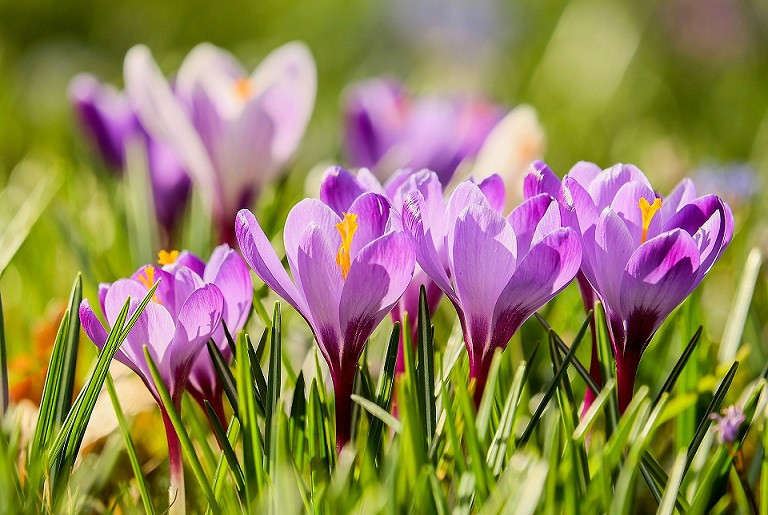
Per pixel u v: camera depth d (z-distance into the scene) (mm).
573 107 2910
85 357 1210
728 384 1086
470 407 1046
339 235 1062
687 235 1053
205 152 1231
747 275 1157
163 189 1311
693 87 3311
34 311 1274
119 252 1393
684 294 1063
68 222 1260
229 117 1229
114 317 1081
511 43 3725
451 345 1114
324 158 2178
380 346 1203
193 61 1271
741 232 1550
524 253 1064
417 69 3348
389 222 1063
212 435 1154
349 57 3551
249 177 1238
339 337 1063
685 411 1125
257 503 1059
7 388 1112
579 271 1102
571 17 3307
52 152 2156
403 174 1098
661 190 1729
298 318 1232
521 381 1073
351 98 1540
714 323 1368
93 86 1358
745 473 1146
